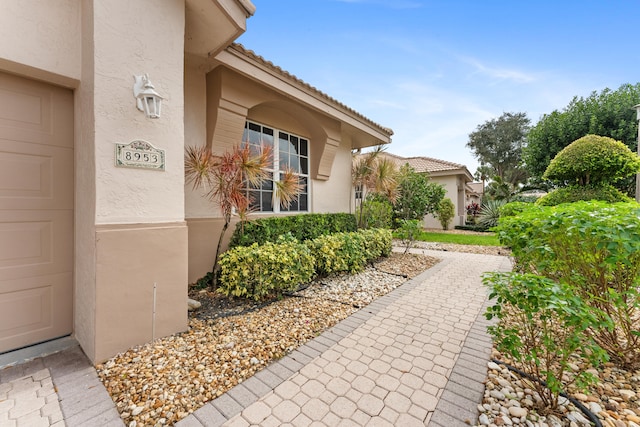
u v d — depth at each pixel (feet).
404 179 40.50
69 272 10.06
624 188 43.50
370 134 29.78
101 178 8.57
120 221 8.98
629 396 7.16
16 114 8.89
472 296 15.51
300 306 13.62
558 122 48.16
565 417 6.41
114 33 8.86
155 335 9.82
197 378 7.80
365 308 13.57
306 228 21.52
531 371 7.32
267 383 7.68
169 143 10.26
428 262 24.63
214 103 16.11
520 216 10.93
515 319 10.62
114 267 8.79
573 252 9.04
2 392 7.16
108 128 8.72
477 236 44.91
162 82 10.06
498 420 6.33
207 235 16.49
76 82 9.39
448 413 6.59
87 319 8.95
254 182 15.30
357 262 20.31
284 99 19.80
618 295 8.13
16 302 9.02
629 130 42.78
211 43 13.42
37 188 9.34
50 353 9.01
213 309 13.08
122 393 7.16
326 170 26.66
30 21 8.36
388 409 6.73
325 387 7.54
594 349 6.24
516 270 12.74
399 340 10.30
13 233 8.91
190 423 6.21
